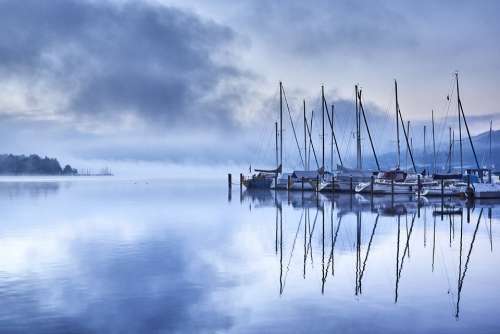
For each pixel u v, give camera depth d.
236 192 83.88
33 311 13.70
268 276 17.97
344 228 32.44
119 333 12.04
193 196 71.56
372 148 75.19
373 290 15.92
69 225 33.16
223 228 32.00
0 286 16.39
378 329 12.14
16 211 44.22
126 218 38.03
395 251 23.59
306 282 17.03
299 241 26.73
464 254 22.72
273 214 41.94
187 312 13.59
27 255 22.03
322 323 12.60
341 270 19.08
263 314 13.38
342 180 73.38
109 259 21.05
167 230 30.73
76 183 149.62
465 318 12.96
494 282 17.03
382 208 48.22
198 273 18.39
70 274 18.16
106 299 14.84
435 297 15.05
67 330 12.27
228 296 15.20
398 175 70.38
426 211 44.81
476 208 47.88
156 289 16.03
